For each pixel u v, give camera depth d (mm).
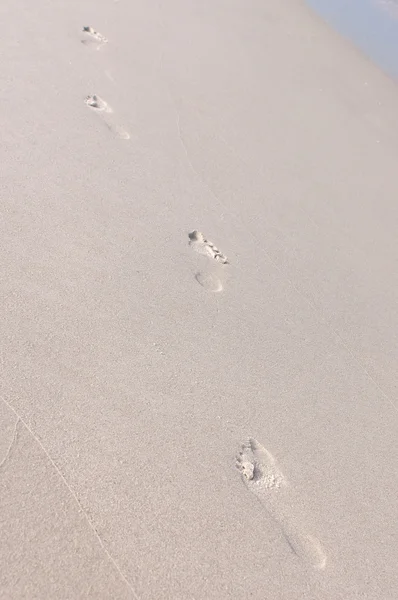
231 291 3172
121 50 5086
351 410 2820
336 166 4617
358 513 2400
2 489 1939
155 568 1936
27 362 2355
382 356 3191
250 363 2816
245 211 3803
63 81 4305
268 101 5176
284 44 6414
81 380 2379
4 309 2520
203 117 4609
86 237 3059
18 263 2746
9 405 2178
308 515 2312
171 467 2234
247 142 4516
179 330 2807
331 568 2188
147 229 3299
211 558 2031
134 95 4531
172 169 3904
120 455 2189
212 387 2615
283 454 2490
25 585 1768
